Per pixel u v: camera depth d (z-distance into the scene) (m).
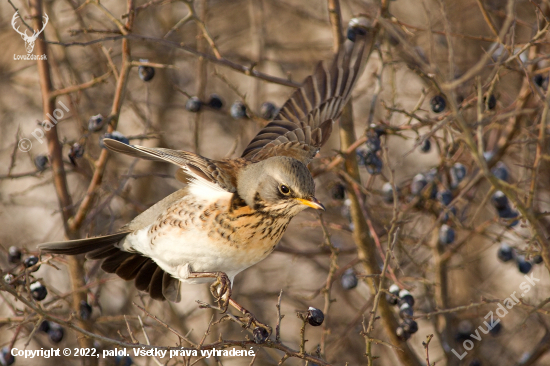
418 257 14.55
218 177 8.94
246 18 18.39
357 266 13.82
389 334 11.16
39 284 10.35
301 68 17.44
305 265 17.06
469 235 12.11
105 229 14.77
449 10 14.52
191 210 9.03
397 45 11.25
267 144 10.65
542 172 12.58
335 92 11.21
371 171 11.41
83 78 16.08
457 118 7.57
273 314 16.73
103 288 14.66
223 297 8.83
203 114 16.84
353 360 14.38
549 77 10.04
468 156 12.47
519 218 10.78
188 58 15.77
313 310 8.15
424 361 14.27
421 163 16.67
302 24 19.02
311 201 8.78
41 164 12.15
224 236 8.95
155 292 10.31
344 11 17.03
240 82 18.42
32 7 11.94
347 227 12.21
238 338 14.55
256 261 9.31
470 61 14.35
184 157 9.04
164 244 9.26
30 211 16.53
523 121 12.23
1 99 16.81
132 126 17.42
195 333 16.42
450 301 13.88
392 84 11.45
